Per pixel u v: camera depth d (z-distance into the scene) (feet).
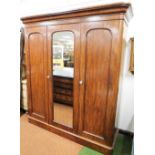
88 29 5.47
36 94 7.84
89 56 5.70
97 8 5.03
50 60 6.79
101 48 5.41
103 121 5.94
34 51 7.29
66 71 6.59
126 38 6.48
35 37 7.07
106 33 5.21
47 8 8.75
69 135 6.98
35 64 7.43
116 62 5.22
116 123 6.55
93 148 6.39
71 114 6.91
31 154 6.17
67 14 5.71
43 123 7.86
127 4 4.62
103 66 5.50
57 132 7.41
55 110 7.34
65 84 6.80
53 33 6.41
